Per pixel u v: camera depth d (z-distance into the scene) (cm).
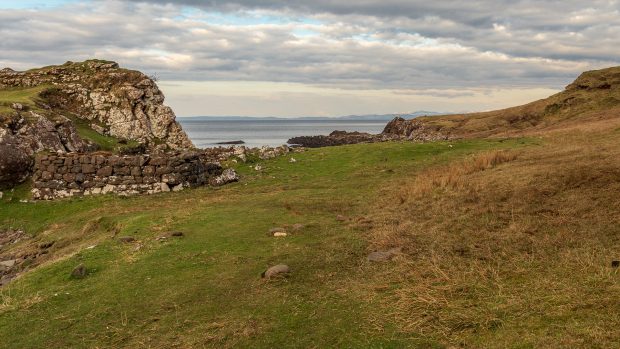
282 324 888
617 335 696
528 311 814
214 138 17288
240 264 1226
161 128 4684
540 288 893
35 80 4612
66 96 4412
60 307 1040
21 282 1248
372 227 1525
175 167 2714
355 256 1248
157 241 1462
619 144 2212
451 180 1944
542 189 1538
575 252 1035
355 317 890
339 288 1033
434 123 11012
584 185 1496
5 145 2709
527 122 8938
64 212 2395
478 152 3203
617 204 1275
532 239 1159
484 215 1417
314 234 1493
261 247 1366
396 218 1577
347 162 3294
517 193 1560
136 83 4731
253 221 1700
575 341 698
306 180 2822
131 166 2680
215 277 1143
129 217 1931
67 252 1653
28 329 948
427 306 885
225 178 2867
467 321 815
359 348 782
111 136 4275
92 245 1541
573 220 1234
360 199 2102
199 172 2919
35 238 2100
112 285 1134
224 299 1020
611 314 757
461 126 10075
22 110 3300
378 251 1252
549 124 7850
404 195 1928
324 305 953
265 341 832
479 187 1759
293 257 1261
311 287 1052
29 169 2806
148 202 2384
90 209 2358
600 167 1636
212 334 870
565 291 860
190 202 2289
